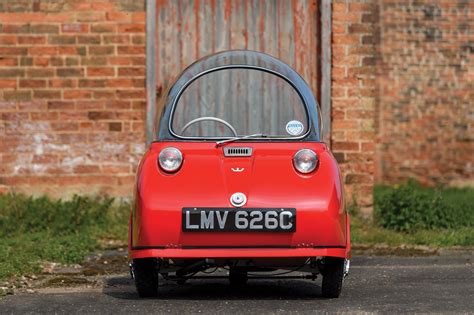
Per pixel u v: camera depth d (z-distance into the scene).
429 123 26.41
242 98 11.34
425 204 17.67
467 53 26.47
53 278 12.48
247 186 10.28
